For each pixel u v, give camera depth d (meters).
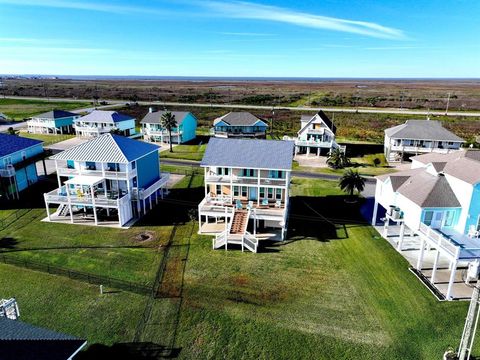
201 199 46.44
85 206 39.69
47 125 88.69
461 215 29.84
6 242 34.06
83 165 40.47
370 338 22.33
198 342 21.97
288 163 36.84
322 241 35.12
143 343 21.81
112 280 28.14
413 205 30.78
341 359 20.81
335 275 29.19
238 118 81.81
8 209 42.34
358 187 44.81
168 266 30.30
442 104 151.88
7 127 96.56
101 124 84.00
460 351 19.95
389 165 64.69
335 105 150.25
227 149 39.00
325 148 72.12
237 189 39.41
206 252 32.78
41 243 33.97
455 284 27.91
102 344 21.69
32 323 23.25
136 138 87.31
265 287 27.48
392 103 155.00
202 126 102.19
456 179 30.42
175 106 139.75
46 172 55.53
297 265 30.67
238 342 22.02
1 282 27.59
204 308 24.98
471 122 105.69
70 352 17.03
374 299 26.08
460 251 25.31
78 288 27.05
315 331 22.91
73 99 169.00
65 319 23.70
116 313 24.38
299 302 25.73
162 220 39.75
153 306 25.14
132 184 40.59
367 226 38.66
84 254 32.03
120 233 36.34
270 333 22.73
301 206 44.50
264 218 35.75
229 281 28.23
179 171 59.19
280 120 110.38
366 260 31.48
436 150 65.31
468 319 19.44
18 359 15.40
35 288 26.94
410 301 25.84
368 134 90.75
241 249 33.41
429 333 22.72
